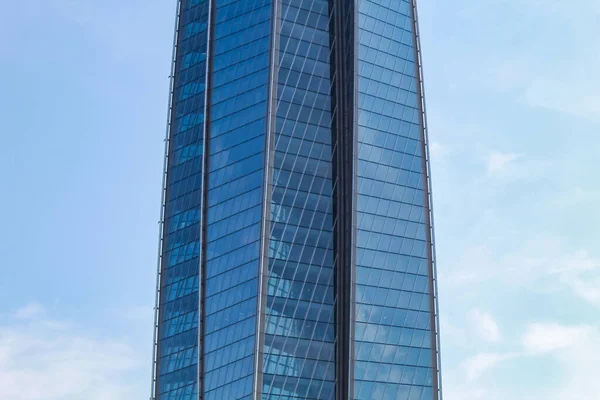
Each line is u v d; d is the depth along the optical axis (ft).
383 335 483.51
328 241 495.41
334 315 483.51
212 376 483.51
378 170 513.04
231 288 488.44
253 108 516.73
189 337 529.45
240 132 517.55
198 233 547.90
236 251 493.36
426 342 494.18
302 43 528.22
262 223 483.51
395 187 515.09
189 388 516.73
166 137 594.24
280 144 502.38
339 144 514.68
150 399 542.57
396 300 493.77
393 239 504.43
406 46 549.95
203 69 583.17
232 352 474.90
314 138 511.40
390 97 531.50
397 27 550.77
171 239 567.59
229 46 545.03
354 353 472.85
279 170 497.46
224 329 484.74
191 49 599.98
